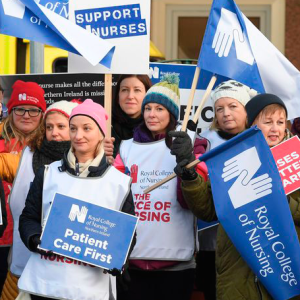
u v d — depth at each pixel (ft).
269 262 19.67
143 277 22.06
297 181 20.56
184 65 26.53
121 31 23.90
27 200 19.92
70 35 22.93
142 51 23.89
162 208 21.99
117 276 20.15
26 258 22.36
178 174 20.40
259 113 21.20
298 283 19.61
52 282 19.13
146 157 22.29
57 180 19.60
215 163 20.16
